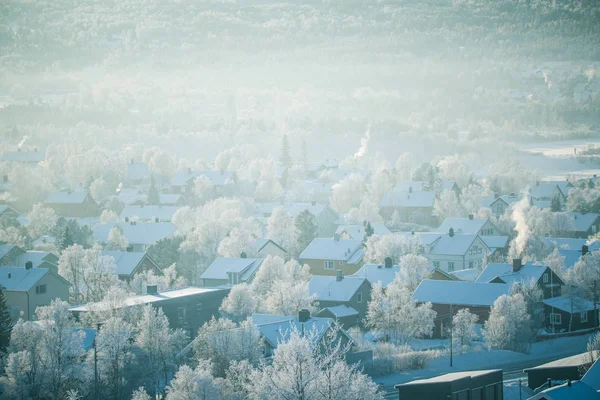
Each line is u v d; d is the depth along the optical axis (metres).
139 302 145.75
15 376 113.75
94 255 178.25
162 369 126.56
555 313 168.25
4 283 166.00
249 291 157.50
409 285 181.00
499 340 150.00
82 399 117.56
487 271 184.00
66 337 119.19
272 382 100.00
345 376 100.00
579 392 93.75
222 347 122.62
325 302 169.88
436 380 105.25
